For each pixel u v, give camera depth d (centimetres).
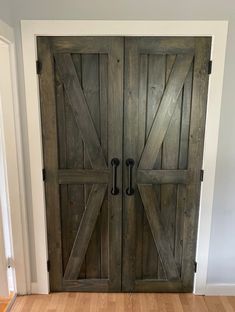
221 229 203
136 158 192
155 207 199
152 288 213
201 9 170
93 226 203
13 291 211
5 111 180
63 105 186
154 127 188
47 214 200
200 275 209
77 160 193
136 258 209
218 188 196
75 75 181
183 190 197
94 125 188
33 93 180
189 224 202
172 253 207
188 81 181
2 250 195
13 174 189
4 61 173
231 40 174
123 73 180
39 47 176
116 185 195
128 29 172
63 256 209
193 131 187
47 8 169
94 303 204
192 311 198
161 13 170
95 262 210
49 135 188
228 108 183
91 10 170
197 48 176
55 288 213
